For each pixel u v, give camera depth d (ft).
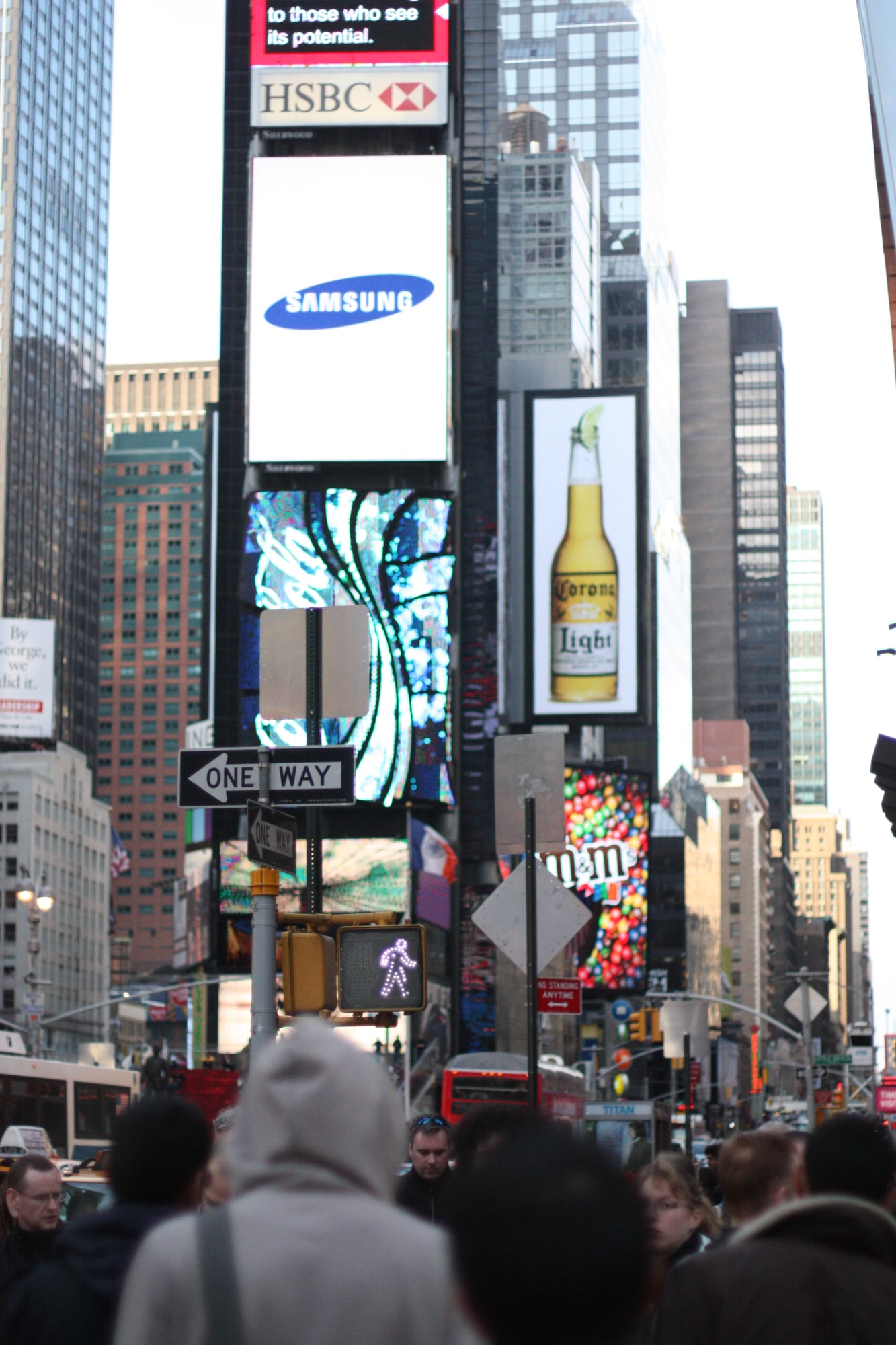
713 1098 561.02
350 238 495.00
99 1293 21.95
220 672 537.65
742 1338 19.11
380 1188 17.21
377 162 496.64
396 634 497.87
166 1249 16.46
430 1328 16.35
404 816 502.38
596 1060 542.16
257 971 54.70
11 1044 148.56
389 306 492.95
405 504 498.69
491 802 563.89
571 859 562.25
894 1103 231.71
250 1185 17.04
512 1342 13.56
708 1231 38.45
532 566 510.17
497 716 568.82
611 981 557.74
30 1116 144.36
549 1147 13.97
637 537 507.71
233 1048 514.68
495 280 590.96
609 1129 191.42
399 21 501.97
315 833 58.85
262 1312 15.99
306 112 501.97
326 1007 54.49
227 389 553.64
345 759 56.90
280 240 495.00
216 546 547.90
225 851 526.16
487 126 598.75
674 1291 20.06
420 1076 492.13
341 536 498.28
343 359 493.77
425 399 492.13
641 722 502.38
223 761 57.41
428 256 495.00
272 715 59.98
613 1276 13.37
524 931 62.08
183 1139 23.25
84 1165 91.76
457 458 515.09
